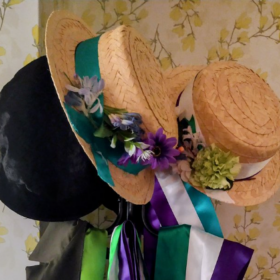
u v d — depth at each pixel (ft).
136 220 2.36
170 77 2.70
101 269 2.14
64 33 1.98
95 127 1.76
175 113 2.26
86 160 2.07
